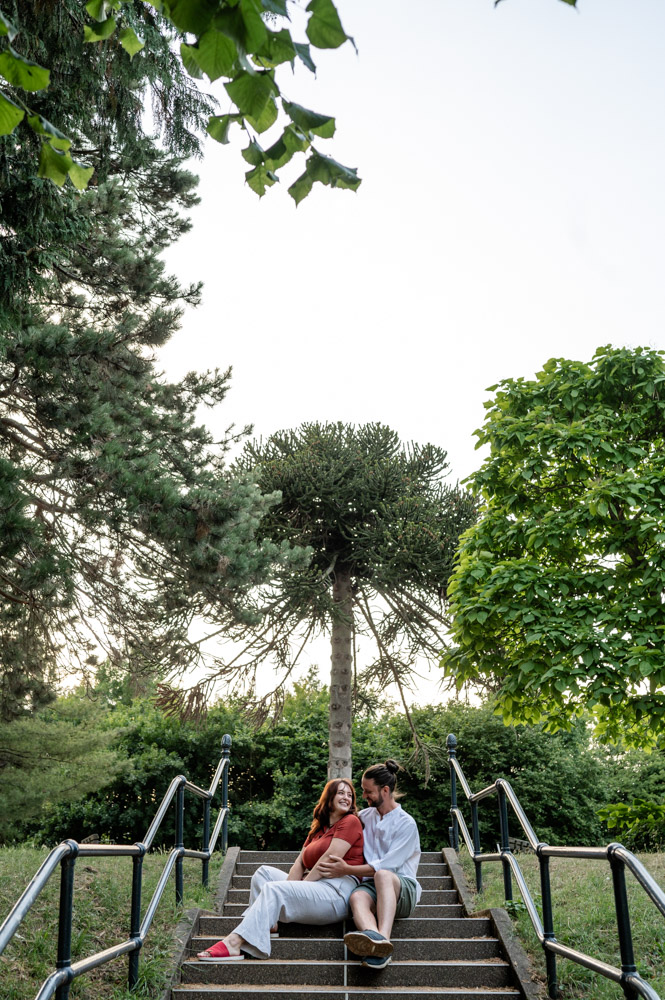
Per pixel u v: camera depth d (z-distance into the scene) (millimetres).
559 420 9789
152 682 12336
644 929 5293
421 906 6523
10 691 10188
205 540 8492
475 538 9742
